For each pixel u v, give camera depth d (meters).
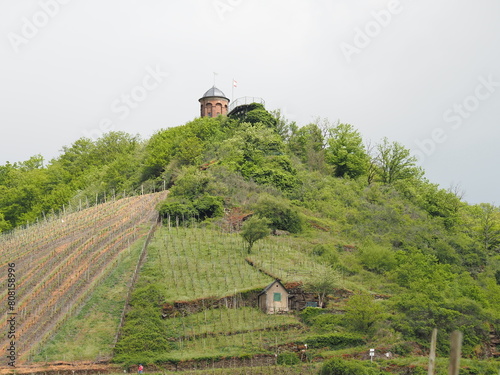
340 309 54.53
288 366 44.19
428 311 51.62
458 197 102.31
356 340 48.47
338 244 74.06
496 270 77.25
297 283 58.00
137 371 43.66
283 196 88.50
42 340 47.28
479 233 91.75
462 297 58.34
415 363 43.81
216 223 76.69
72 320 50.75
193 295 55.44
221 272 61.19
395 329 50.34
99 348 46.84
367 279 64.75
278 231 76.69
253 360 45.41
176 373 42.53
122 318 51.09
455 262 76.75
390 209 87.75
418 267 66.75
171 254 64.88
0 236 83.88
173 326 51.28
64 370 42.53
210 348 47.81
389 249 73.06
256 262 63.69
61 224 83.31
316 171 105.00
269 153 101.06
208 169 91.06
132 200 92.06
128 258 63.00
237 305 55.41
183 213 76.56
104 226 77.88
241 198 83.81
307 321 52.88
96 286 56.78
